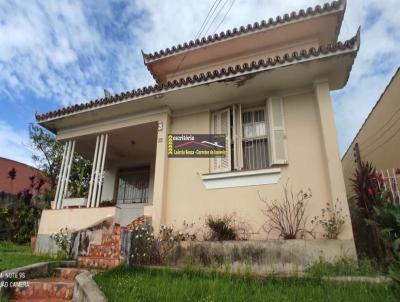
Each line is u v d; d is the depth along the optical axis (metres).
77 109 8.88
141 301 3.70
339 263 5.19
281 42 9.55
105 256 6.50
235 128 7.72
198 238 6.97
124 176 11.69
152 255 6.47
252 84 7.39
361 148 11.77
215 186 7.31
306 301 3.65
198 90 7.66
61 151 19.45
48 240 8.35
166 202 7.66
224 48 9.92
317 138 6.87
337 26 8.81
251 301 3.72
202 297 3.89
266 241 5.82
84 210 8.34
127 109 8.68
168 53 10.34
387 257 4.91
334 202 5.99
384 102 9.61
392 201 5.34
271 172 6.88
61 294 4.85
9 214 14.04
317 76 7.04
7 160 23.36
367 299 3.62
